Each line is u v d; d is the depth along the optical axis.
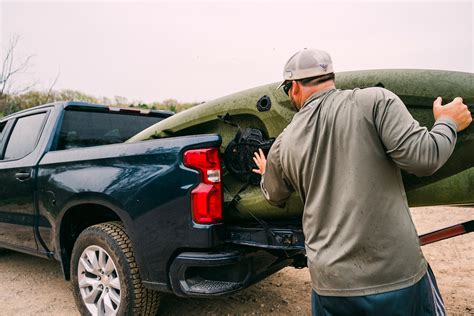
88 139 3.92
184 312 3.32
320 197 1.62
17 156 3.97
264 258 2.76
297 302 3.51
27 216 3.70
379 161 1.53
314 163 1.63
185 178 2.55
